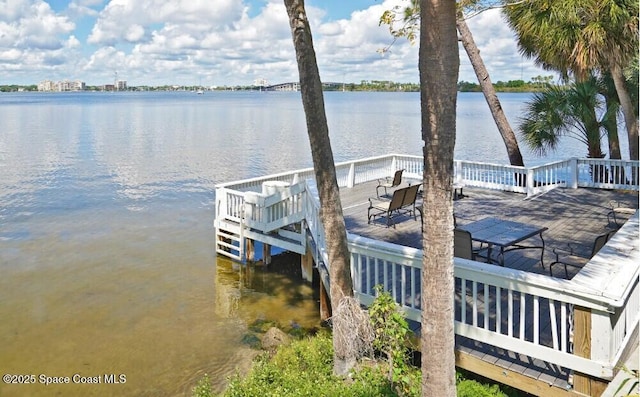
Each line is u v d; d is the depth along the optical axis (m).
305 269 9.01
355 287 5.61
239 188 10.93
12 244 11.70
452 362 3.23
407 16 5.45
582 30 8.29
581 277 3.98
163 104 107.62
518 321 4.95
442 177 3.04
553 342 4.01
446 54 2.88
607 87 12.96
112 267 10.02
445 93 2.93
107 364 6.23
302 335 6.92
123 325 7.36
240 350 6.55
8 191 18.20
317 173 4.82
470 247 5.50
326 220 4.84
